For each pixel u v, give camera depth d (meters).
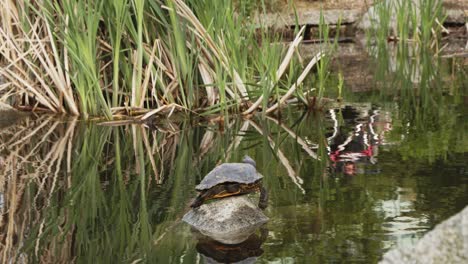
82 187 7.19
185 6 9.54
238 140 8.86
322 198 6.56
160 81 9.96
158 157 8.23
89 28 9.45
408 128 9.12
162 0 10.04
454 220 4.66
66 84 10.04
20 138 9.11
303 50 15.27
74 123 9.75
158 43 9.97
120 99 10.04
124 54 10.06
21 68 10.20
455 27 17.12
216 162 7.96
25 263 5.40
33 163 8.08
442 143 8.34
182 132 9.27
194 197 6.75
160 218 6.23
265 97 9.77
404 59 14.40
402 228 5.75
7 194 7.00
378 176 7.17
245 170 6.08
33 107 10.37
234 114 9.98
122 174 7.61
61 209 6.56
